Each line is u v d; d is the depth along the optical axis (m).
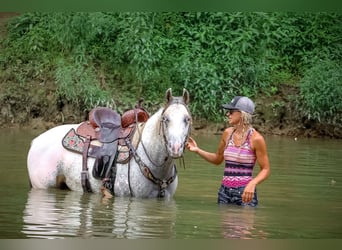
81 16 18.22
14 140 13.64
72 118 16.94
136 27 18.05
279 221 7.26
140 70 17.72
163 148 7.90
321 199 8.62
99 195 8.32
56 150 8.77
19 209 7.52
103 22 18.20
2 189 8.72
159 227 6.81
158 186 8.14
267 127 16.91
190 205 7.90
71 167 8.56
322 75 17.20
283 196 8.75
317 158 12.39
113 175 8.22
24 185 9.03
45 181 8.73
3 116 16.91
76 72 17.27
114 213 7.37
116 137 8.38
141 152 8.09
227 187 7.99
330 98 16.78
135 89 17.72
